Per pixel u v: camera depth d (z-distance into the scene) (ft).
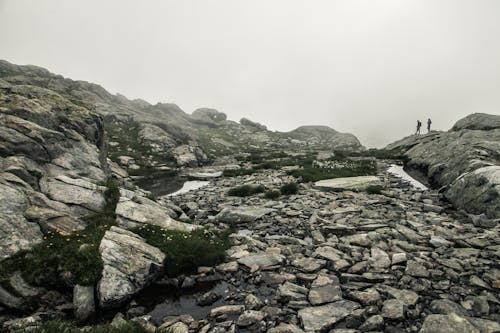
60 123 60.18
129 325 21.09
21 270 25.82
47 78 269.85
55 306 25.11
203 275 31.27
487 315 22.43
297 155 183.11
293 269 32.17
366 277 28.73
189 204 65.21
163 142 183.62
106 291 25.46
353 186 74.54
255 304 25.38
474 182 50.88
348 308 23.90
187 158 159.02
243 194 75.87
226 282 30.40
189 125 367.45
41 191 38.99
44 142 47.96
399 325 21.63
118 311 25.54
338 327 21.97
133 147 167.53
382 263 31.91
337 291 26.66
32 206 33.27
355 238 39.75
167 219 42.37
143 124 207.62
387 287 26.66
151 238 35.32
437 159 82.69
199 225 46.19
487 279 27.76
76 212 37.47
